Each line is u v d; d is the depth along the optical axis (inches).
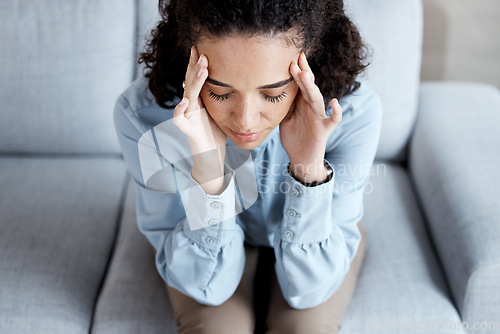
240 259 37.1
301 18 26.1
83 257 44.9
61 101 51.5
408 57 49.7
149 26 48.8
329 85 34.5
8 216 47.5
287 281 37.2
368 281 41.6
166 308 40.1
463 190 43.0
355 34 34.1
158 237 39.3
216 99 28.3
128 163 39.3
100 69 50.8
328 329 36.8
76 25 50.0
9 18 50.1
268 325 38.3
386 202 49.3
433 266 42.6
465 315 39.1
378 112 37.3
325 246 36.2
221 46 25.5
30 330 38.2
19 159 55.4
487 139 48.1
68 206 49.6
